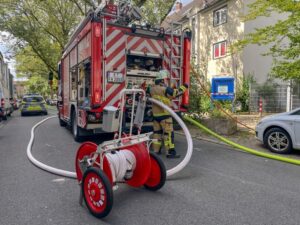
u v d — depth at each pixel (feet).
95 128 23.82
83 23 24.68
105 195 11.39
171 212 12.30
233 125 31.63
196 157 21.99
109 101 22.65
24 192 14.60
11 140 30.04
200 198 13.84
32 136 30.94
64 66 35.96
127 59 24.63
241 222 11.38
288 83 52.19
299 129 22.17
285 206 12.94
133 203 13.28
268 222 11.40
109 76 22.57
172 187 15.38
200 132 32.55
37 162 19.42
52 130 37.50
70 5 84.89
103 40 22.16
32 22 87.04
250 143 27.22
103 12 23.79
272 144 23.90
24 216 11.96
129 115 21.47
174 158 21.44
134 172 14.19
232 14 65.31
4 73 57.16
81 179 13.53
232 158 21.76
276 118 23.72
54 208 12.74
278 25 26.91
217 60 71.15
